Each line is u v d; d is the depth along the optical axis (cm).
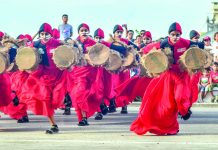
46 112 1589
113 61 2080
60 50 1623
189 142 1411
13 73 1916
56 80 1614
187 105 1516
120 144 1384
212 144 1381
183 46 1537
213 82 2777
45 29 1641
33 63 1592
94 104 1883
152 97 1528
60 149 1316
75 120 2028
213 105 2720
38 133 1609
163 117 1530
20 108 1947
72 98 1845
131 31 2512
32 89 1608
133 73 2509
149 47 1552
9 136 1541
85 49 1948
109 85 2069
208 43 2691
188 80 1534
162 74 1524
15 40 1870
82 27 1966
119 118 2109
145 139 1467
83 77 1861
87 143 1403
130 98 2225
